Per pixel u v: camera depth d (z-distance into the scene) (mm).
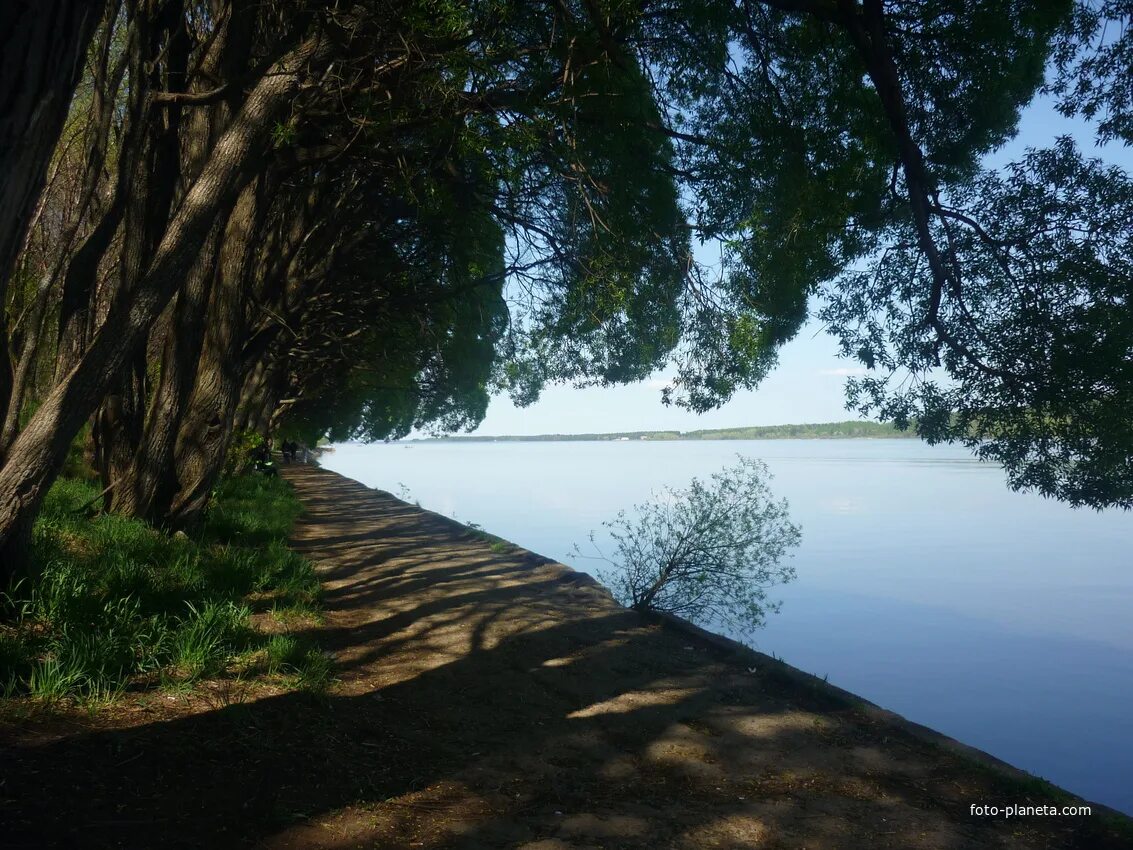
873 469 89938
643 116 8344
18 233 2115
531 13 7734
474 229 11531
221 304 9852
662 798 3867
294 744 4094
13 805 2994
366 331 19047
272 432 30828
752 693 5602
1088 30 6707
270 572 8203
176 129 9133
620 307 9156
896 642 12422
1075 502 6113
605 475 58375
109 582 5969
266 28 9961
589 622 7547
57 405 5246
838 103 7727
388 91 8312
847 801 3902
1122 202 6051
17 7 1940
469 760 4242
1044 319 6211
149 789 3359
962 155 7434
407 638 6727
